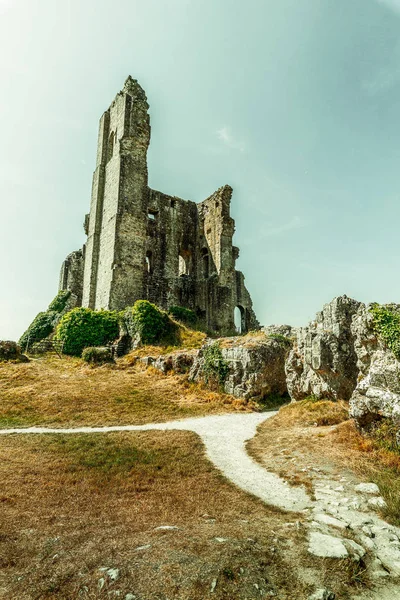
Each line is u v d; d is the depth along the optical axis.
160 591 3.70
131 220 32.62
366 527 5.24
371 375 9.70
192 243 40.44
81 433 11.88
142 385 18.75
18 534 4.91
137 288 31.72
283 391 18.88
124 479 7.40
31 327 36.53
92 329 27.31
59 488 6.82
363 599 3.79
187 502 6.17
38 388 17.73
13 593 3.71
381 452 8.35
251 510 5.82
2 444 10.30
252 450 9.80
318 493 6.59
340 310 14.23
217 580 3.86
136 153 34.41
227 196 38.75
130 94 35.91
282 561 4.29
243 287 44.44
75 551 4.43
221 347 19.86
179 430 12.16
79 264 41.03
